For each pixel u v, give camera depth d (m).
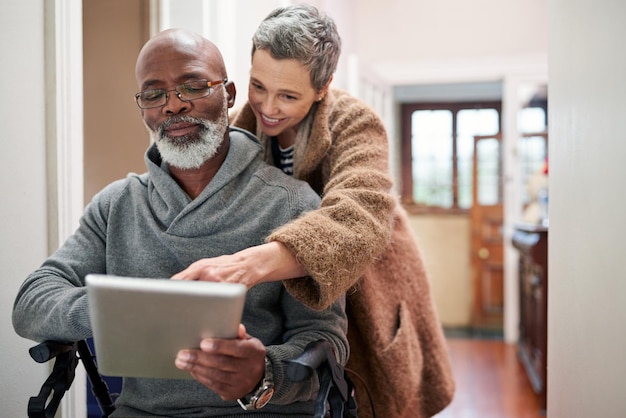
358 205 1.37
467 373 4.60
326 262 1.23
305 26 1.47
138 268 1.40
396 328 1.86
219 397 1.33
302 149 1.62
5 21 1.55
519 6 5.17
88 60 2.50
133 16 2.46
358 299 1.71
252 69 1.54
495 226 6.13
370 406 1.82
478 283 6.16
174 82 1.32
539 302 3.89
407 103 7.43
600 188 1.37
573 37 1.59
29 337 1.31
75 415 1.79
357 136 1.61
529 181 4.95
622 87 1.23
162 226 1.40
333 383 1.19
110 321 1.01
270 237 1.24
